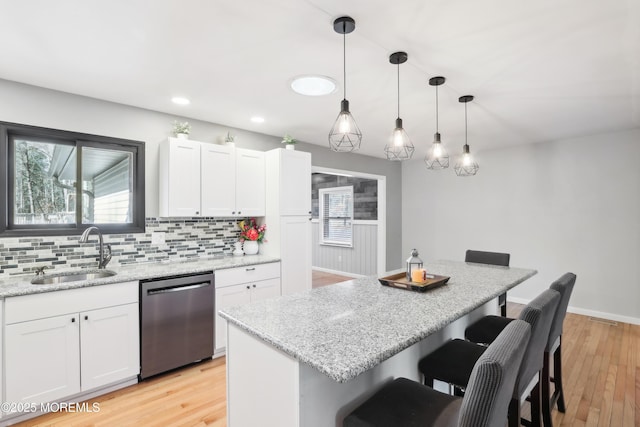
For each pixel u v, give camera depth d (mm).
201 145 3156
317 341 1229
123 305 2436
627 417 2172
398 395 1325
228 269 3031
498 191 4953
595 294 4145
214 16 1689
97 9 1621
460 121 3529
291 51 2049
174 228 3273
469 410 880
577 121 3537
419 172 5949
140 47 1995
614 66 2238
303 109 3117
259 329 1354
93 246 2822
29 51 2029
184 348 2736
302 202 3727
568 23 1744
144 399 2338
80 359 2256
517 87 2605
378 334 1295
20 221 2602
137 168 3062
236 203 3398
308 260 3760
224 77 2422
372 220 6441
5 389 1999
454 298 1831
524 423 1872
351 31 1790
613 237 4016
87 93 2723
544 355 1954
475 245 5211
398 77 2422
